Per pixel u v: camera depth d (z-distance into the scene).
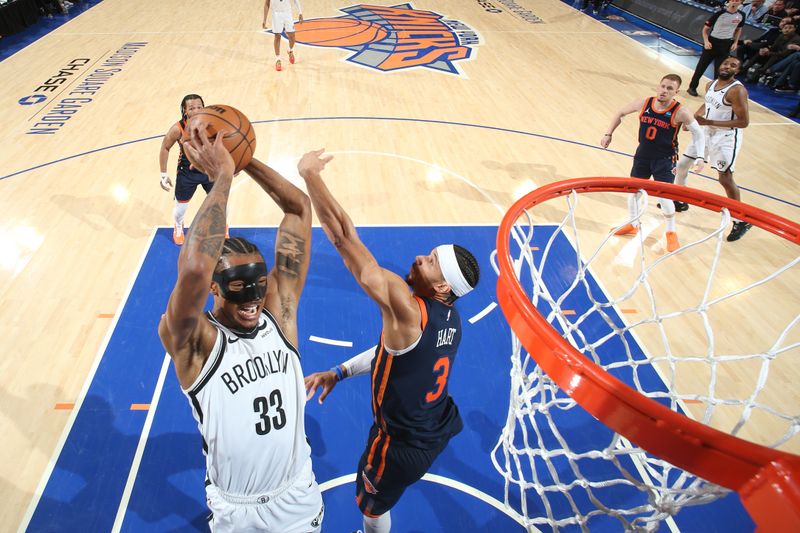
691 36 12.38
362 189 6.36
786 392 4.12
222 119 2.01
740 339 4.59
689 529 3.24
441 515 3.26
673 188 3.04
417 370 2.22
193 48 10.45
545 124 8.18
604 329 4.61
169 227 5.59
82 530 3.05
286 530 2.09
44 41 10.62
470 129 7.91
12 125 7.41
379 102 8.59
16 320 4.39
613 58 11.14
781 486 1.23
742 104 5.52
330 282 4.95
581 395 1.59
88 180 6.29
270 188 2.17
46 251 5.16
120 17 12.30
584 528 2.40
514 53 11.11
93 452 3.46
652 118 5.17
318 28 11.88
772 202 6.53
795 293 5.13
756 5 10.92
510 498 3.36
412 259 5.28
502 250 2.18
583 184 3.01
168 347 1.76
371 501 2.67
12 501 3.17
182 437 3.58
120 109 7.93
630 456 3.61
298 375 2.04
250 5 13.45
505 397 4.01
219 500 2.05
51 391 3.84
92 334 4.31
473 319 4.65
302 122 7.78
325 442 3.62
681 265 5.43
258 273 1.81
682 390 4.09
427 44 11.30
